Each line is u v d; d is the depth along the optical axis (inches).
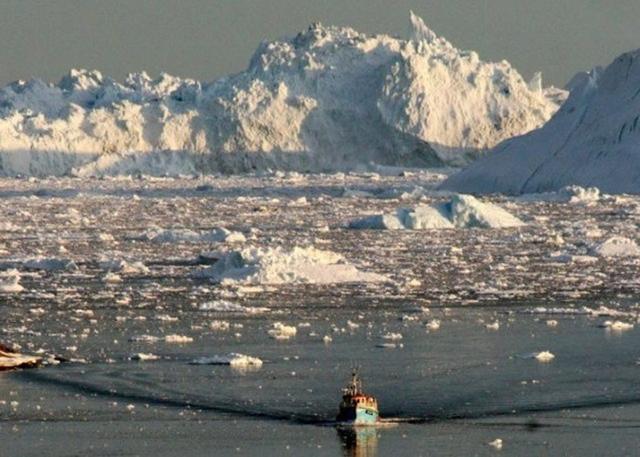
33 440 7637.8
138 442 7623.0
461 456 7386.8
